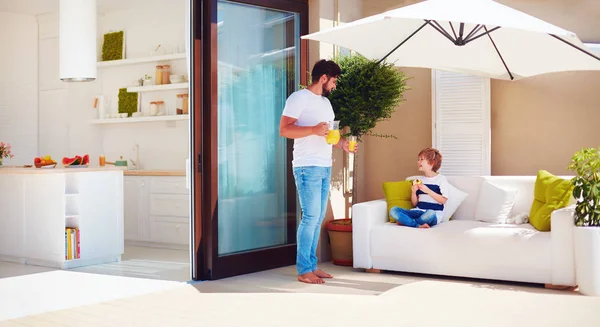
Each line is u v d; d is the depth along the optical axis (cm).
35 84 890
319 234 577
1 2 806
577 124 577
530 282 486
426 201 550
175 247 734
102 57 857
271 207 589
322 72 502
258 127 577
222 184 543
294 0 597
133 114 824
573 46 460
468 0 475
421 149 650
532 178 541
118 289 495
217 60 530
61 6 667
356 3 662
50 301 455
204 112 524
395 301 438
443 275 535
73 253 607
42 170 609
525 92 598
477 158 612
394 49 541
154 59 802
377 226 545
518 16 454
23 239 635
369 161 678
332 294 464
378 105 576
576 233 452
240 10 557
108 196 638
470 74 577
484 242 493
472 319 383
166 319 394
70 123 869
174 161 802
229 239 549
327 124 484
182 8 787
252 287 493
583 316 388
